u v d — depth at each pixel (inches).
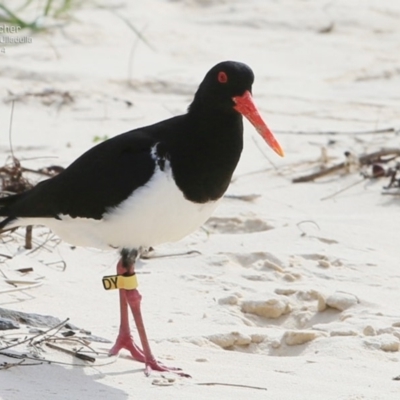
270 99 755.4
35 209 391.9
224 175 385.4
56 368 358.0
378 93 788.6
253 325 427.2
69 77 761.0
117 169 374.6
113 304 432.5
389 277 470.0
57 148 628.1
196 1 994.1
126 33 886.4
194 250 493.7
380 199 580.4
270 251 493.4
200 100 385.4
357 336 403.9
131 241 382.3
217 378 360.8
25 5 880.3
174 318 422.0
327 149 653.3
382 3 1026.1
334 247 504.4
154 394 343.6
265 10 979.3
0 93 716.7
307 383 356.5
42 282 446.6
